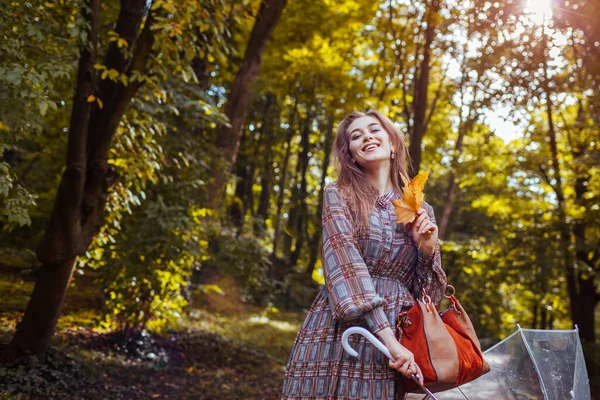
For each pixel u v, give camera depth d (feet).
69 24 19.71
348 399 7.13
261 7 42.37
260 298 57.77
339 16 52.26
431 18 37.09
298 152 81.82
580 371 8.38
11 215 16.99
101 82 21.40
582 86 37.09
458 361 6.86
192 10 18.74
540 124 47.39
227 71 52.95
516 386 8.18
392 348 6.77
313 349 7.44
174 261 28.58
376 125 8.11
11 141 17.40
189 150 31.42
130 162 23.11
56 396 18.84
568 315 55.52
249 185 78.69
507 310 56.75
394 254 7.58
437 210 73.46
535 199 48.75
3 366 19.86
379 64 51.90
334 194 7.77
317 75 54.34
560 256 41.06
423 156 62.85
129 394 21.79
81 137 19.99
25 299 33.32
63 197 20.26
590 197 40.40
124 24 21.50
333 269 7.22
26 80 15.97
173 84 28.22
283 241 95.81
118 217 24.68
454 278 50.78
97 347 27.86
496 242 45.83
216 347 33.50
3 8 16.26
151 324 30.30
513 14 31.86
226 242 37.60
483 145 49.01
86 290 39.75
